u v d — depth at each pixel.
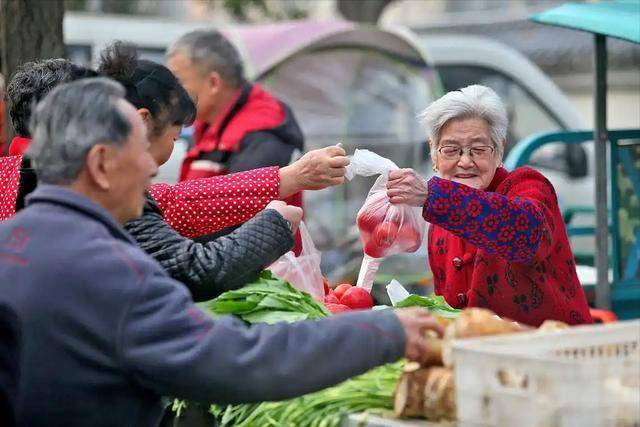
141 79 4.45
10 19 6.96
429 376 3.53
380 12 20.19
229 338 3.40
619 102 24.72
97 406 3.44
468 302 5.18
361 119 13.65
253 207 4.88
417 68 13.37
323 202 12.66
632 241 7.76
